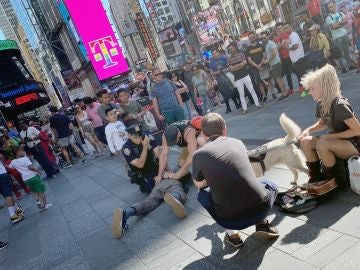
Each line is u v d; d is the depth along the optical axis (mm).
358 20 9203
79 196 7344
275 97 10227
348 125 3305
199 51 61250
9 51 16656
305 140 3660
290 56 9242
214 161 2908
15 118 17250
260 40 11672
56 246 4938
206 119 3193
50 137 14977
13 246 5594
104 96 8234
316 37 9562
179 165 5273
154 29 97438
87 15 59375
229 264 3117
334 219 3234
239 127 8156
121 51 60719
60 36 70062
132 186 6676
